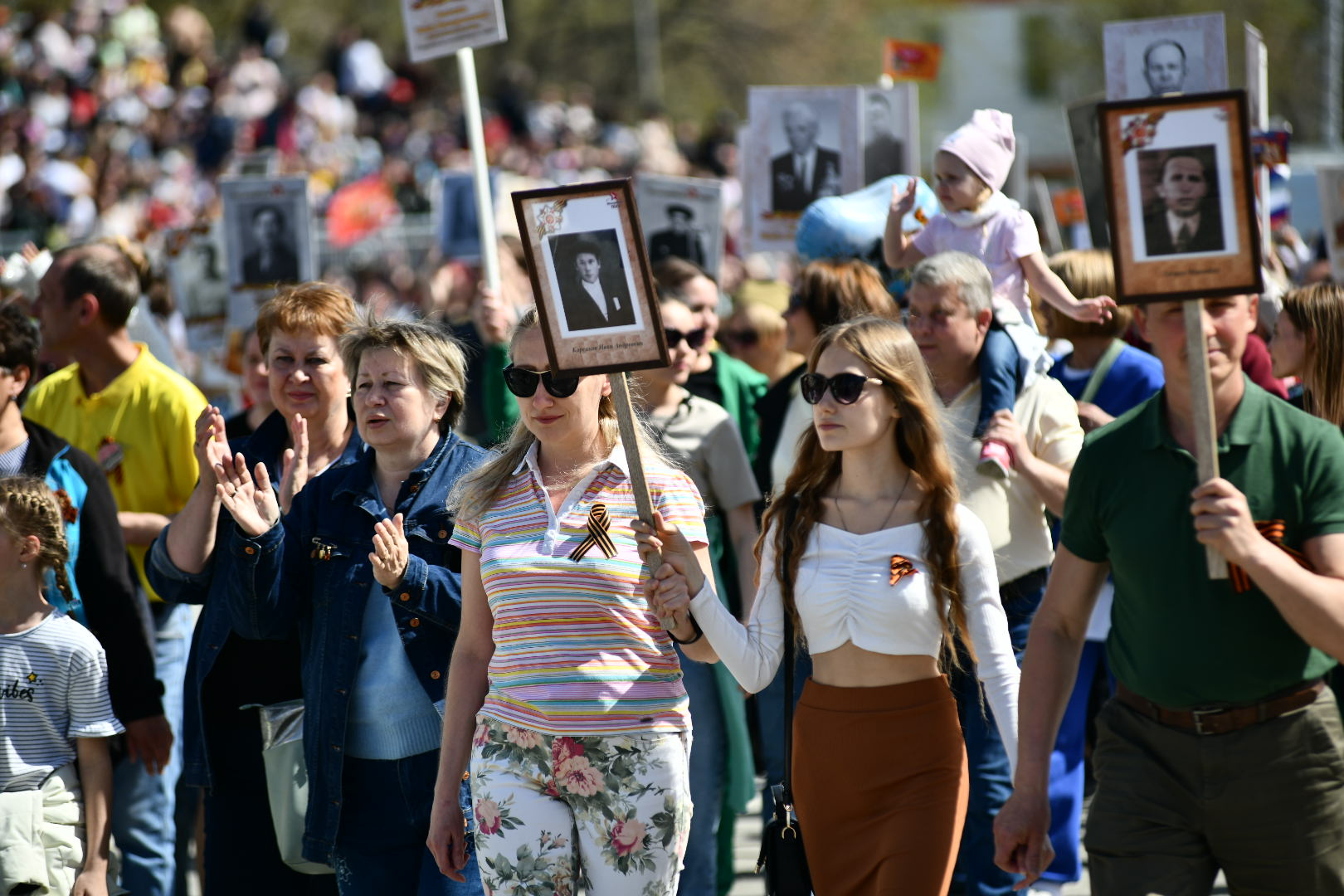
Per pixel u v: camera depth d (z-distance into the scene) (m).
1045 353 20.08
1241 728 13.41
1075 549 14.38
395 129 94.06
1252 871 13.64
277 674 18.12
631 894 14.75
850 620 15.33
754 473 24.34
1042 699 14.53
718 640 14.95
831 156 29.59
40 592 18.86
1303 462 13.23
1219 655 13.35
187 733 18.30
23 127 77.19
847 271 22.83
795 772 15.87
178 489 23.38
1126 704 14.11
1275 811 13.39
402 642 16.81
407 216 57.22
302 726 17.45
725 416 22.14
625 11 158.00
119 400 23.31
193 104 87.50
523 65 155.75
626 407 14.25
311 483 17.80
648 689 14.89
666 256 32.16
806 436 16.12
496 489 15.58
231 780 18.31
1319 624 12.47
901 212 22.81
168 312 29.94
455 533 15.78
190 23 92.25
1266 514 13.23
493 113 102.44
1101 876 14.18
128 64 88.81
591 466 15.39
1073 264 22.73
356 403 17.33
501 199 42.00
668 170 83.56
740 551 21.92
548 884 14.81
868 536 15.50
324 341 19.08
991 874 18.48
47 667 18.55
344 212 55.34
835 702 15.49
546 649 14.86
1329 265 33.75
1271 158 27.56
